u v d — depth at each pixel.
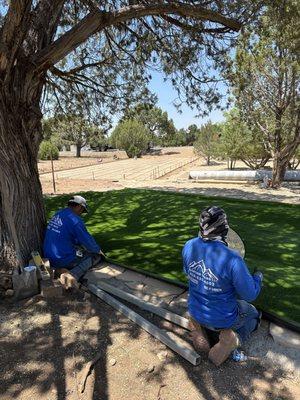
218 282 2.97
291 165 26.41
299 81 15.83
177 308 4.04
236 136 25.17
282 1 5.65
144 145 55.72
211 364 3.11
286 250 6.35
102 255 5.49
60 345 3.38
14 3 3.68
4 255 4.57
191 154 62.56
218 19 5.46
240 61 7.66
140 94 9.92
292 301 4.19
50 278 4.23
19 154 4.62
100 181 21.55
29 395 2.80
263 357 3.21
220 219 3.04
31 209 4.80
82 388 2.84
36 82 4.70
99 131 11.11
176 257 5.73
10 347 3.35
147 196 11.95
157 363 3.13
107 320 3.78
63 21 7.25
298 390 2.83
